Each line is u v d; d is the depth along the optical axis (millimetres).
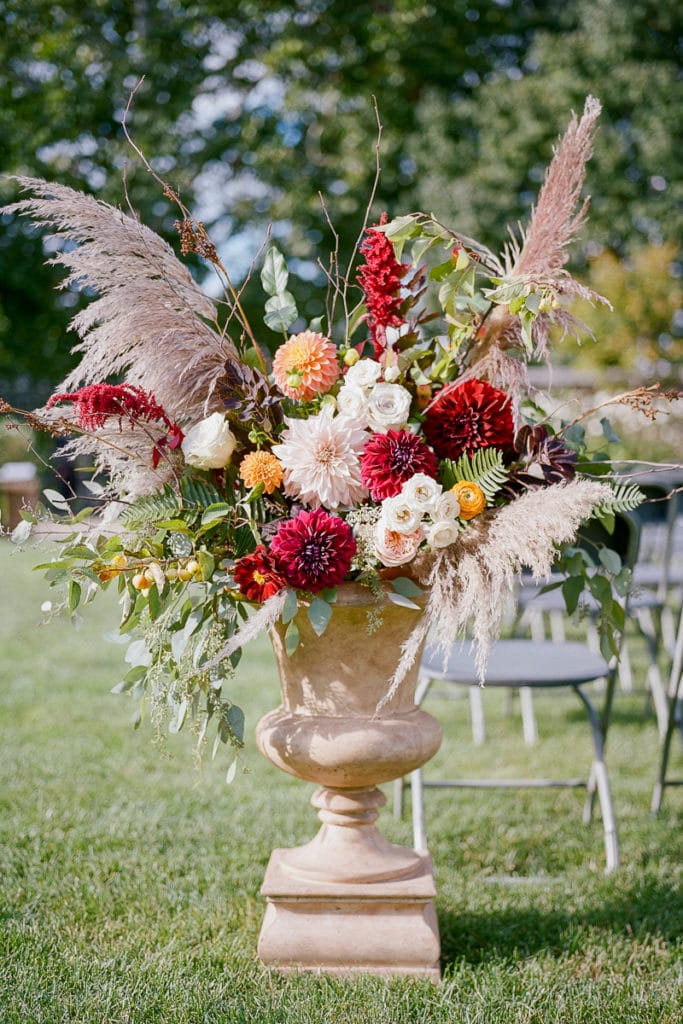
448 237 2133
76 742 4047
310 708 2164
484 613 1844
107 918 2443
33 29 12383
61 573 1918
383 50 14359
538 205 2121
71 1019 1956
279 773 3742
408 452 1950
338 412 2107
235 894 2607
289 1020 1938
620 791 3605
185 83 13148
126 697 4848
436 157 14953
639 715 4805
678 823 3258
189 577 1922
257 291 14062
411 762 2133
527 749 4164
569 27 15664
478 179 14914
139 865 2785
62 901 2523
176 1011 1980
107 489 2084
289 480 1980
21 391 14078
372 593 2006
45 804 3268
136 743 4059
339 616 2057
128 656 2047
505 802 3506
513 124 15008
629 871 2805
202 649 1946
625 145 15180
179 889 2635
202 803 3338
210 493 2064
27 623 6887
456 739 4348
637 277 14016
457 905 2568
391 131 14945
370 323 2238
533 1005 2039
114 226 2051
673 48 15367
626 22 14656
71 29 12453
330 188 15000
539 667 2934
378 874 2172
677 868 2850
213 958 2221
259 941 2168
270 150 14281
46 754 3859
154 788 3482
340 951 2145
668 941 2404
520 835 3141
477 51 15734
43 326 13070
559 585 2146
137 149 2111
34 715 4484
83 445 2053
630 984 2145
